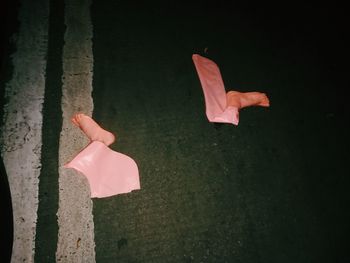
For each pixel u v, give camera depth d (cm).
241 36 260
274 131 214
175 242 170
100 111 208
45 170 182
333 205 191
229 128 211
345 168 205
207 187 188
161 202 181
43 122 197
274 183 195
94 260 162
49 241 164
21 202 171
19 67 214
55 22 237
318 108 228
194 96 223
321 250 177
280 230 180
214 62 241
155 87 223
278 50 255
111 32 242
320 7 285
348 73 247
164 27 254
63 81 214
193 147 201
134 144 198
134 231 171
